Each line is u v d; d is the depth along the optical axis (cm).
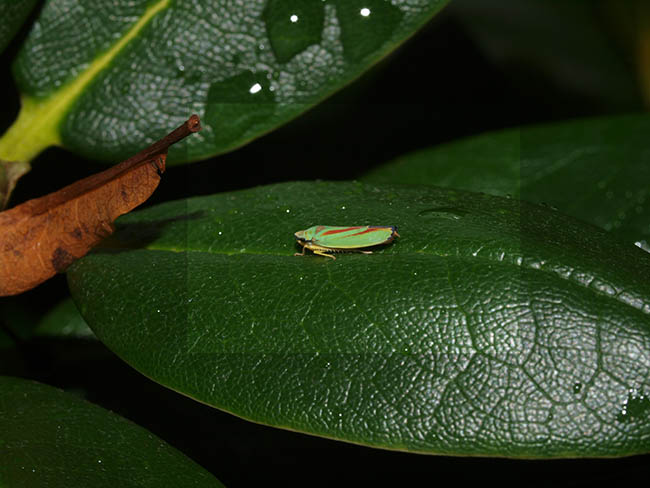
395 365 17
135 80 19
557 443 16
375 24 18
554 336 16
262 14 18
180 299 17
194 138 19
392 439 16
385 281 17
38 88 19
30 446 16
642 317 16
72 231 17
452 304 17
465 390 16
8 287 18
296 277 17
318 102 19
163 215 18
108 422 17
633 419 16
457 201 18
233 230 18
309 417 17
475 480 19
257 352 17
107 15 19
